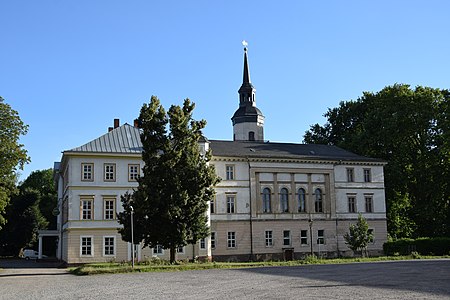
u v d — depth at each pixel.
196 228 44.94
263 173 66.75
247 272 36.16
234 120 84.19
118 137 60.75
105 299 21.83
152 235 44.66
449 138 66.88
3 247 92.94
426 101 70.94
